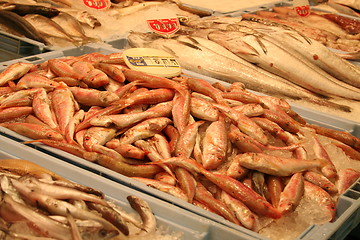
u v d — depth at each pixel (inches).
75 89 33.6
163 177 28.1
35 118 31.8
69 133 30.0
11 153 29.0
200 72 45.8
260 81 44.1
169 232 24.6
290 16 69.7
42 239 20.5
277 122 34.1
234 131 31.7
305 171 30.5
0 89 34.7
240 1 76.1
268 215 26.5
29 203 22.6
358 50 59.2
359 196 29.2
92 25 54.2
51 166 27.7
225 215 26.0
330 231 25.0
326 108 42.9
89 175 26.7
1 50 47.9
